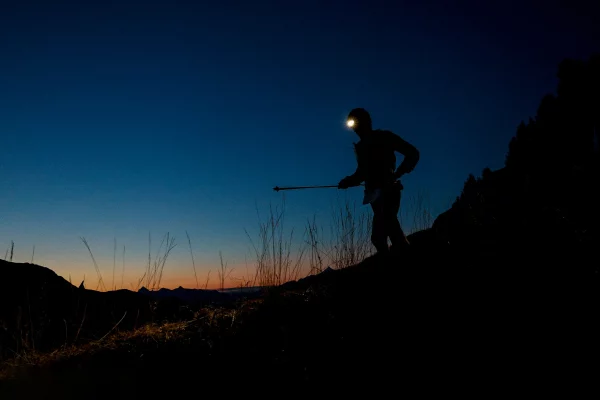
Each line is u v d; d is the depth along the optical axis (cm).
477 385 268
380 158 432
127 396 316
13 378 352
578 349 267
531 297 320
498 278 354
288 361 330
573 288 312
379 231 442
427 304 354
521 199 507
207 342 369
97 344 414
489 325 310
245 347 357
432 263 419
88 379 337
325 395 292
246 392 308
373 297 390
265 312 411
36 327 474
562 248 359
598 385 242
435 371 288
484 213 509
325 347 338
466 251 420
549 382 254
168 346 371
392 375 295
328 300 408
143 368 345
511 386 259
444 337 314
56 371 356
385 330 339
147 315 538
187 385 322
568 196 455
